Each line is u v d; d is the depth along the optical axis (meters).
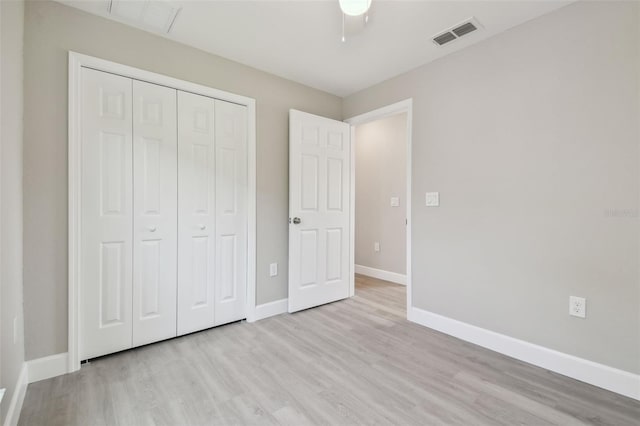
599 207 1.73
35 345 1.74
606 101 1.70
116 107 2.03
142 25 2.07
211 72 2.44
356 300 3.30
